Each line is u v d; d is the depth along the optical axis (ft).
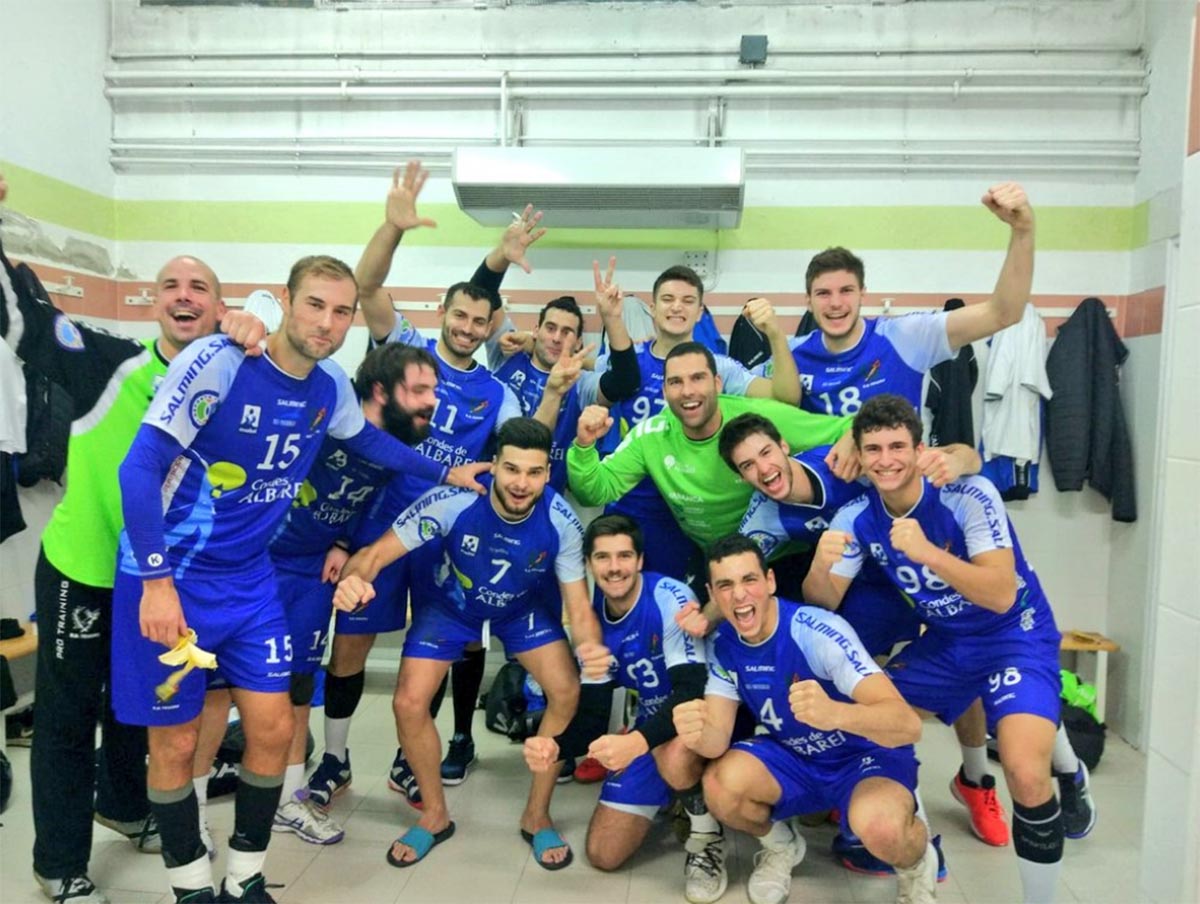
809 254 11.91
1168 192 10.44
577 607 7.57
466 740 9.34
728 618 6.61
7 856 7.50
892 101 11.70
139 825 7.55
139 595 5.84
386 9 12.15
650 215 11.16
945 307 11.33
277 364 5.98
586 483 8.11
